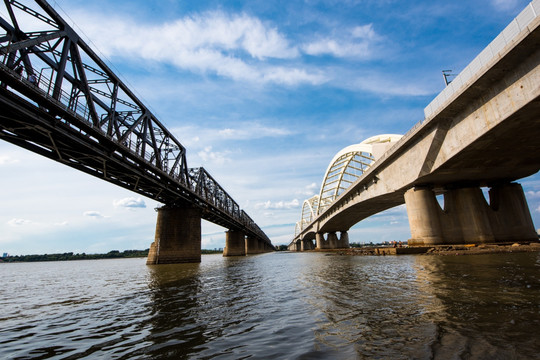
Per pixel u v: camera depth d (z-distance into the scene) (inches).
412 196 1213.1
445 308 250.2
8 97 580.7
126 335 248.4
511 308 235.6
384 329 209.0
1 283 928.3
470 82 783.7
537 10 616.4
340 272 665.0
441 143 1015.6
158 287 585.0
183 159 1488.7
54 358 202.5
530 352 151.6
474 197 1182.9
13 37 582.9
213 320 280.5
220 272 911.7
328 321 244.5
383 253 1290.6
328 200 3134.8
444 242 1162.0
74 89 735.7
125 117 983.6
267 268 1019.9
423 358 154.2
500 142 877.8
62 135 723.4
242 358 174.6
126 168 979.9
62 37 674.2
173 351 198.1
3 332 286.7
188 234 1571.1
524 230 1148.5
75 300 482.6
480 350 158.6
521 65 696.4
